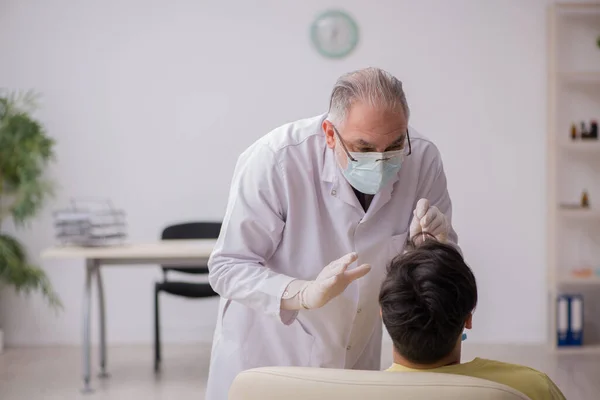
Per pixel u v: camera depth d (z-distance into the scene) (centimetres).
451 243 192
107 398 417
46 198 544
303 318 200
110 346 544
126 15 542
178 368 481
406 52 541
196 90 544
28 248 546
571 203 548
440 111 543
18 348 543
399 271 146
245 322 207
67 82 543
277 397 137
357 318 203
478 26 540
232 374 208
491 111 544
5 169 516
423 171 203
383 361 480
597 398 411
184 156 546
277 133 198
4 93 541
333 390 133
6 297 550
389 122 172
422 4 540
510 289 550
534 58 542
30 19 540
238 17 541
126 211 547
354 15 540
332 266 167
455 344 147
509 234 548
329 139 184
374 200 193
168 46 543
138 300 554
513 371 146
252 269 186
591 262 547
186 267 505
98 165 545
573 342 526
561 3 520
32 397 422
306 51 541
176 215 548
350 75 178
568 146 523
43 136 516
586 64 543
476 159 545
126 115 545
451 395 127
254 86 543
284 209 193
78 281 550
